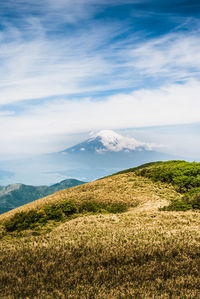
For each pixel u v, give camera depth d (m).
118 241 9.76
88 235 11.36
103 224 14.50
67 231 13.44
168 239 9.48
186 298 5.48
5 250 9.98
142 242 9.32
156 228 12.20
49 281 6.76
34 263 8.03
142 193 28.77
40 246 9.71
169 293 5.71
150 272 6.83
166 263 7.30
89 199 27.91
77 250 8.87
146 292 5.84
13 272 7.41
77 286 6.29
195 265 7.11
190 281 6.18
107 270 7.17
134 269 7.07
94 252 8.52
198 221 13.79
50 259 8.23
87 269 7.30
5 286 6.51
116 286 6.32
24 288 6.35
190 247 8.45
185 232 10.69
